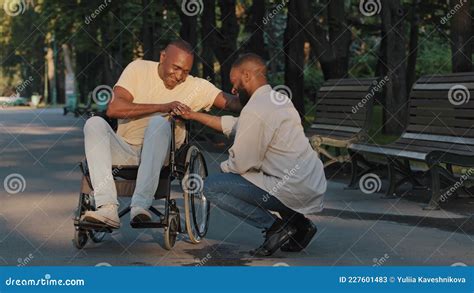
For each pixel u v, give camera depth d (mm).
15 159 14734
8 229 7652
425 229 7637
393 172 9844
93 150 6523
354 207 8992
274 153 6355
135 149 6910
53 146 18141
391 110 18172
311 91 39125
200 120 6723
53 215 8422
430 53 39531
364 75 38406
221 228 7738
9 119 35562
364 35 21406
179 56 6863
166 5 24969
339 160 10914
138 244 6992
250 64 6445
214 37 22500
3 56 74062
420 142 9617
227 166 6477
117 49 34062
